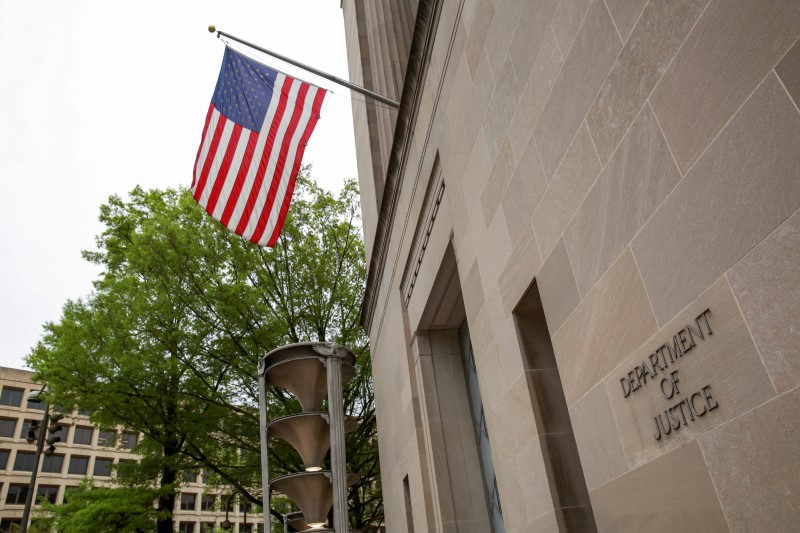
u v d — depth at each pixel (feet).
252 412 56.44
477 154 21.42
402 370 37.60
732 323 9.24
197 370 54.34
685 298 10.37
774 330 8.41
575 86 14.32
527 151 17.07
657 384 11.21
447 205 26.63
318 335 60.64
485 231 20.74
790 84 8.13
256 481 57.98
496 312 19.97
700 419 10.00
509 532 19.72
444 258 27.84
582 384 14.06
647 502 11.55
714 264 9.64
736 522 9.16
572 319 14.55
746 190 8.94
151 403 52.85
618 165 12.50
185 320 54.29
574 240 14.43
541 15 16.10
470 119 22.11
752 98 8.81
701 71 9.94
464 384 33.53
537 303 18.29
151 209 61.52
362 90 34.40
